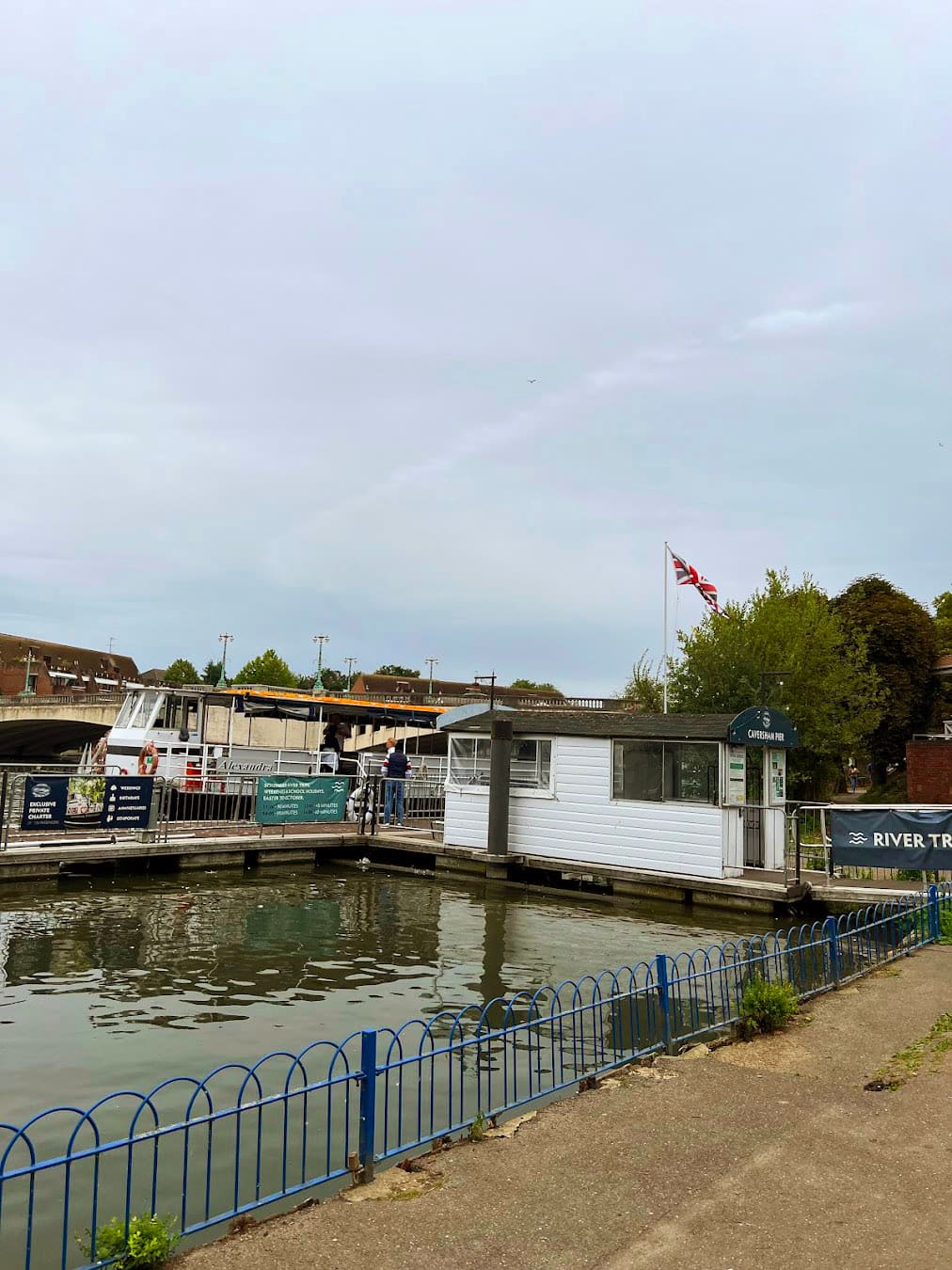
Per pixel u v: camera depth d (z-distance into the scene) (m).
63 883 17.00
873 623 44.41
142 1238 4.13
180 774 24.61
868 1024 8.23
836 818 16.08
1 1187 3.96
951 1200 4.77
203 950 12.48
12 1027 8.95
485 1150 5.48
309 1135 6.63
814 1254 4.24
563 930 14.74
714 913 16.44
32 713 54.59
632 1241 4.38
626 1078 6.79
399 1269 4.13
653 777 18.20
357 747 33.84
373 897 17.55
